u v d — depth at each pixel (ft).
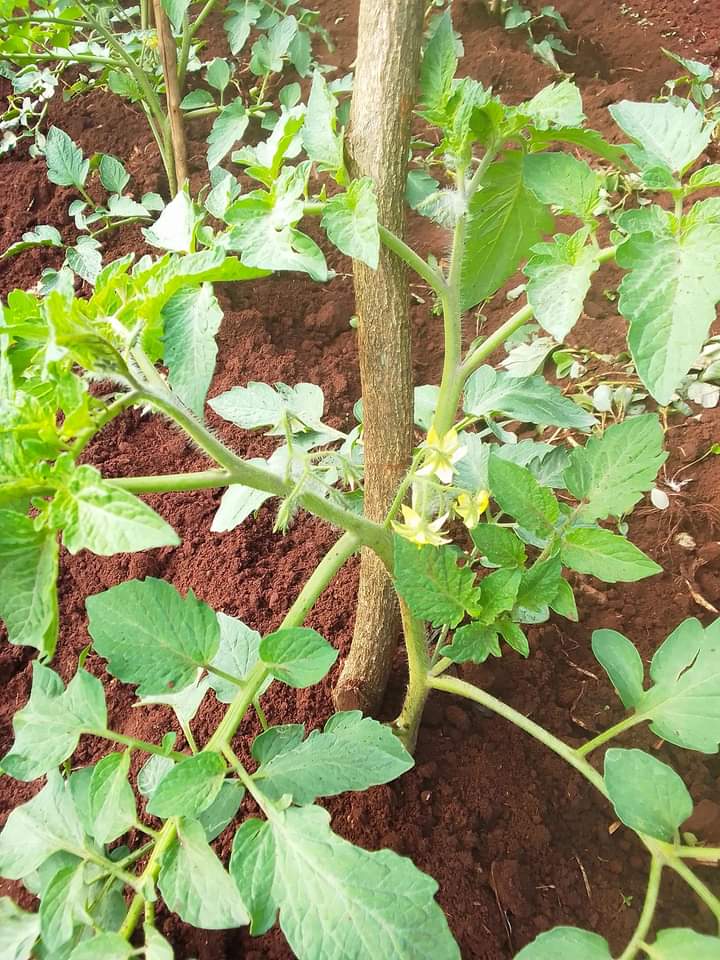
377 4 3.74
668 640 3.96
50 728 3.79
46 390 2.92
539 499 4.09
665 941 3.16
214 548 7.58
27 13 10.68
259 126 12.01
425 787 5.85
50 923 3.43
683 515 7.54
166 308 3.20
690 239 3.21
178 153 9.19
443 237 10.50
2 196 11.29
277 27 10.78
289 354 9.36
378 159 4.04
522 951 3.26
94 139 11.82
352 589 7.11
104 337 3.03
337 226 3.33
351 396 9.01
